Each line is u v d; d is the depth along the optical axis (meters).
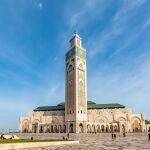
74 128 124.50
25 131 147.00
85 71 140.50
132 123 137.75
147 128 141.88
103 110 143.62
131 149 34.47
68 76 140.00
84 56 142.88
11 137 57.75
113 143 51.47
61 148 36.62
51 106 158.50
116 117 140.12
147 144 46.00
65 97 138.00
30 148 35.28
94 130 129.75
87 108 146.12
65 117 134.38
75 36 142.38
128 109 139.25
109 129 132.12
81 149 34.88
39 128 135.25
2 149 30.47
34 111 154.75
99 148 36.91
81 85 134.38
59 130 131.50
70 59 140.25
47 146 40.50
